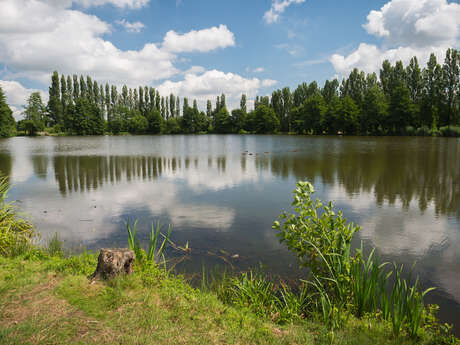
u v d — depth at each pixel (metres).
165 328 3.01
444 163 20.02
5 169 18.56
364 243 6.57
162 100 124.44
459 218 8.32
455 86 63.12
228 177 15.55
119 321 3.09
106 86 117.44
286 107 100.31
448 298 4.36
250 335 3.04
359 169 17.83
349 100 71.44
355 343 3.01
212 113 124.81
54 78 100.62
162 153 30.53
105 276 4.05
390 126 65.75
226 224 7.86
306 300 4.13
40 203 10.06
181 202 10.20
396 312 3.38
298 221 4.65
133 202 10.20
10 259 4.98
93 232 7.20
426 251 6.11
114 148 38.38
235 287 4.45
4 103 71.94
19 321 3.01
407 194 11.35
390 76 74.25
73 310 3.27
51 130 94.44
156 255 5.84
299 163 21.16
